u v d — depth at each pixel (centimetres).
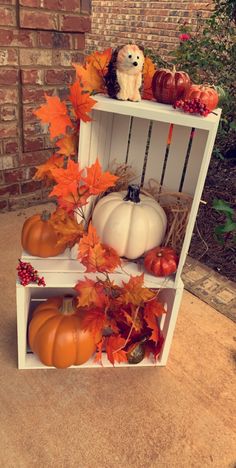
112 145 138
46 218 129
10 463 107
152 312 128
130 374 140
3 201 242
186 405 130
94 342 132
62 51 226
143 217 121
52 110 112
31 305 156
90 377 137
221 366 149
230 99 264
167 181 134
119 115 131
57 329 127
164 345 139
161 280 125
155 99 120
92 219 129
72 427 119
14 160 235
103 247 123
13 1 193
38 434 115
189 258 223
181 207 130
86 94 105
